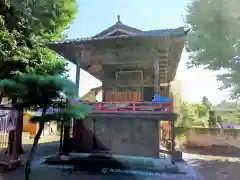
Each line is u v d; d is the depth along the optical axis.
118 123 11.99
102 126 12.08
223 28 12.34
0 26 8.38
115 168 10.18
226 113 26.28
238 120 24.94
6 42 8.23
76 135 12.10
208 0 12.54
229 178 8.93
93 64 14.09
